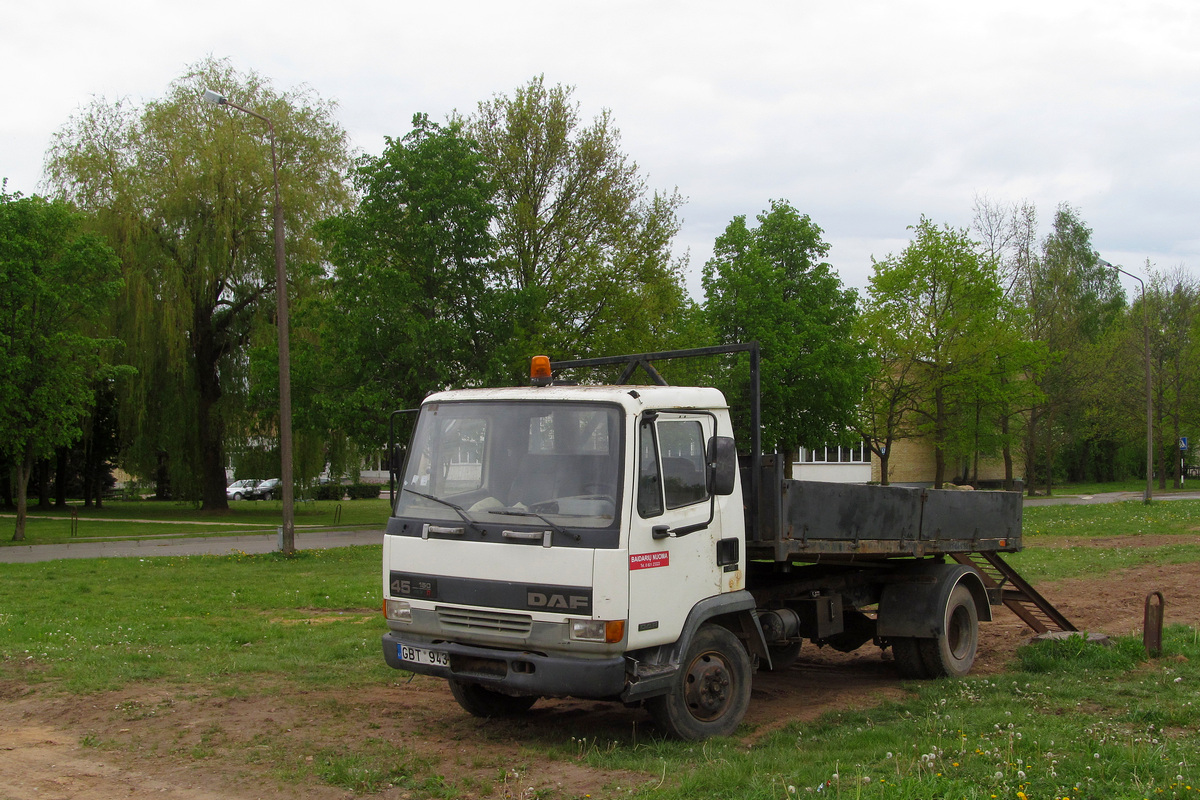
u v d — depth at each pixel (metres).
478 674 6.53
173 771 6.10
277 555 22.19
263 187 36.84
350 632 11.77
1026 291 55.28
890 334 35.34
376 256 31.22
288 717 7.50
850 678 9.62
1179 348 54.06
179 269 35.56
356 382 31.92
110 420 45.78
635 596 6.28
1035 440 53.34
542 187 34.25
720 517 7.07
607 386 6.97
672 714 6.64
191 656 10.09
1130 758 5.86
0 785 5.83
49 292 27.56
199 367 39.59
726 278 30.81
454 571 6.64
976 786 5.20
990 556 10.82
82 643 10.75
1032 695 8.16
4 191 27.97
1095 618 12.68
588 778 5.87
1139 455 64.50
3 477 46.94
